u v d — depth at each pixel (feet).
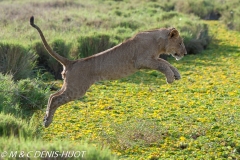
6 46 90.33
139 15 169.89
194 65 112.06
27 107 73.61
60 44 103.71
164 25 139.95
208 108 77.36
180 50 62.39
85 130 65.72
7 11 154.40
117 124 67.56
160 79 99.14
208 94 86.53
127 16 170.60
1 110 65.26
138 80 97.91
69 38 113.19
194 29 140.56
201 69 107.86
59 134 63.77
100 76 59.16
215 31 160.56
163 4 210.18
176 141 62.28
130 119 71.15
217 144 60.85
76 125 68.18
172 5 209.77
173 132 65.05
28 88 75.25
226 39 147.64
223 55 124.36
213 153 57.98
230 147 59.52
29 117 68.74
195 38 132.87
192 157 57.11
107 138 61.62
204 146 60.03
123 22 145.69
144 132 63.36
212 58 120.67
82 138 61.93
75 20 144.56
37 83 84.79
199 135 64.59
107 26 140.56
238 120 70.49
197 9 197.67
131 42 59.47
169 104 79.97
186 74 102.99
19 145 46.03
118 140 61.00
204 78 99.09
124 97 84.69
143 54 59.31
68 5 188.44
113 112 75.25
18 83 76.74
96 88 91.09
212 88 90.58
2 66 88.53
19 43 93.15
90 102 81.00
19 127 56.85
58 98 58.34
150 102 81.35
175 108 77.25
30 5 179.93
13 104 70.49
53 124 68.54
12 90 71.97
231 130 65.98
